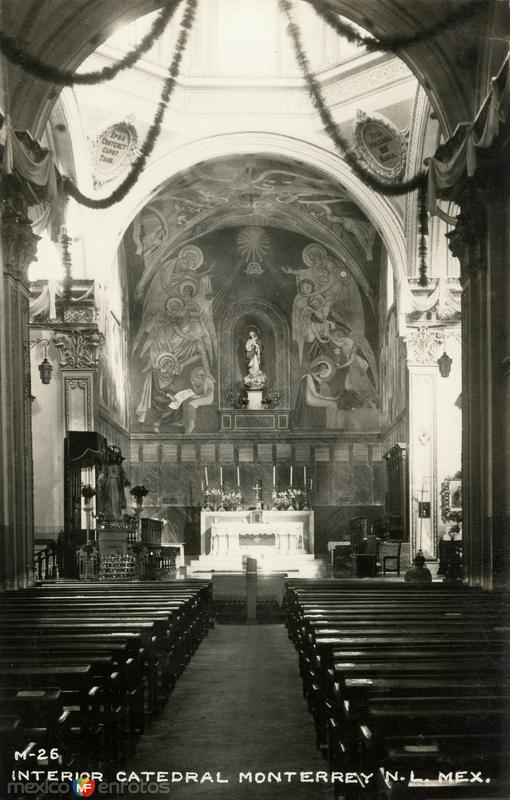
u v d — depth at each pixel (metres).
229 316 36.41
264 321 36.56
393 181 26.83
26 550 16.98
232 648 15.62
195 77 26.98
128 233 32.66
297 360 36.19
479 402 16.42
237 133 27.52
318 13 14.70
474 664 6.26
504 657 6.57
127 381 35.09
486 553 15.41
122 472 22.36
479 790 4.02
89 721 6.59
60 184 16.53
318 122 27.33
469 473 16.53
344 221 33.12
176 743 8.30
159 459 35.59
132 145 26.73
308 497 35.47
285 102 27.42
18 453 16.58
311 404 36.00
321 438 35.78
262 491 35.66
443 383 27.09
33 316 26.30
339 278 35.75
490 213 15.40
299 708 10.02
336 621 9.32
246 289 36.34
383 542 27.22
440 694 5.49
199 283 36.06
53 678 6.32
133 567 21.78
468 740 4.56
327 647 7.50
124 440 34.38
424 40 14.41
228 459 35.78
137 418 35.72
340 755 6.52
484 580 15.38
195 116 27.42
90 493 22.52
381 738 4.83
